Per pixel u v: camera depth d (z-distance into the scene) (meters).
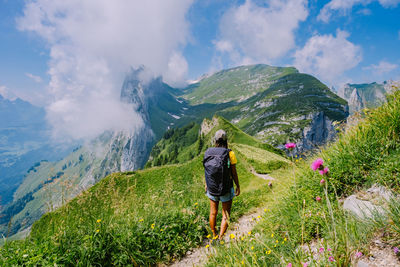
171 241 4.69
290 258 2.47
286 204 4.51
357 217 2.67
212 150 4.46
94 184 7.78
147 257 4.20
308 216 3.44
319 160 2.26
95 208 5.48
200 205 6.73
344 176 3.75
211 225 4.55
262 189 10.54
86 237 3.88
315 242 3.05
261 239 3.49
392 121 3.71
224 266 2.85
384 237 2.21
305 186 4.46
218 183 4.22
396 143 3.52
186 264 4.29
